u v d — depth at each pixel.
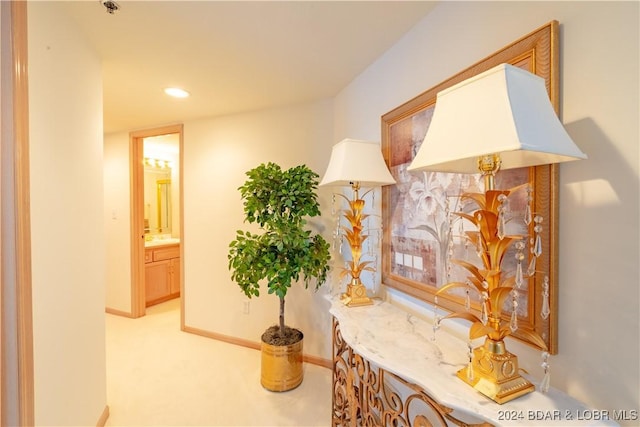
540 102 0.68
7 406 0.99
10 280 0.99
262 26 1.42
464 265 0.85
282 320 2.13
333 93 2.24
